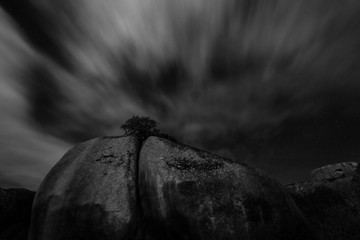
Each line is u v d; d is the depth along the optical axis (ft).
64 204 36.81
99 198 36.37
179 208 35.53
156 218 36.14
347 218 46.42
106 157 40.98
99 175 38.68
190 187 36.63
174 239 35.12
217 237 34.17
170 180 37.11
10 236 45.39
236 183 38.29
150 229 35.91
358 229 44.50
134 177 39.17
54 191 38.40
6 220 48.78
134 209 36.24
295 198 52.95
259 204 37.63
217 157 41.34
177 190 36.37
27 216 50.65
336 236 43.86
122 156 40.96
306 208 49.67
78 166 40.52
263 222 36.45
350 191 51.70
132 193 37.37
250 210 36.50
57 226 35.68
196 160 39.68
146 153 41.11
